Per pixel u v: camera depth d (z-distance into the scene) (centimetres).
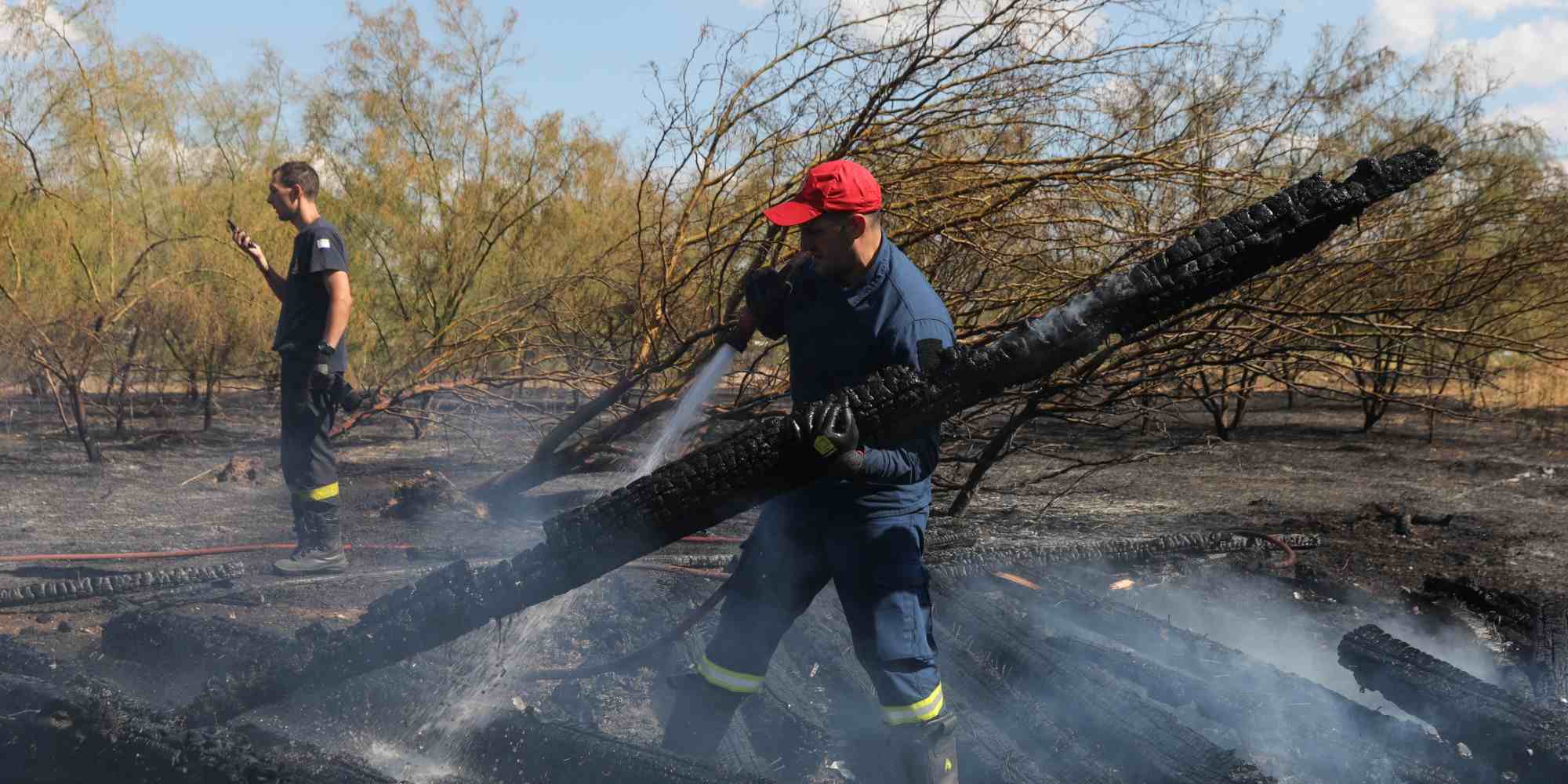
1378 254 713
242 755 253
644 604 452
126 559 560
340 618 450
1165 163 578
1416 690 323
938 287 638
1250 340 668
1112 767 289
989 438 737
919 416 249
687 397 312
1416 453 1084
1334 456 1055
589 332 828
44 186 1009
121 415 1095
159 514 705
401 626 262
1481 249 870
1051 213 623
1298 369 738
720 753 304
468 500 689
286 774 249
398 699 318
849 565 265
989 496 804
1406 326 659
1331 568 570
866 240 266
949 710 270
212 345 1052
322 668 268
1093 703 315
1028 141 621
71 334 916
